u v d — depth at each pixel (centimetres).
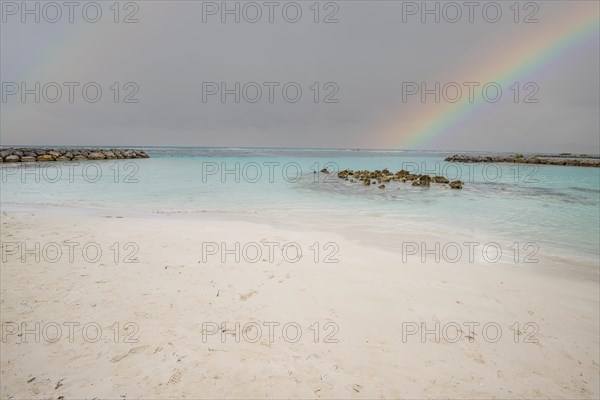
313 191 1809
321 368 361
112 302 489
